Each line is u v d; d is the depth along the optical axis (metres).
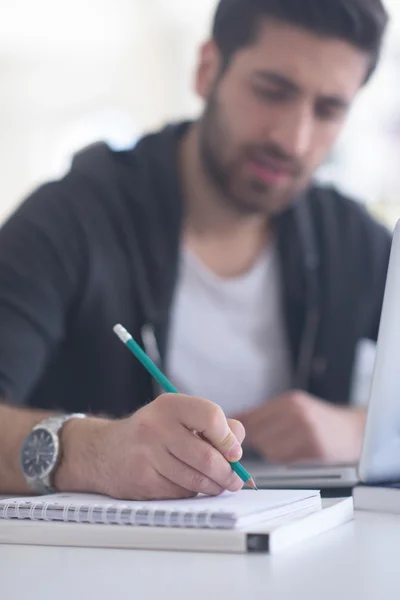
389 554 0.58
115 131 3.94
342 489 0.88
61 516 0.68
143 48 3.89
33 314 1.36
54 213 1.50
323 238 1.75
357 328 1.80
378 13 1.49
